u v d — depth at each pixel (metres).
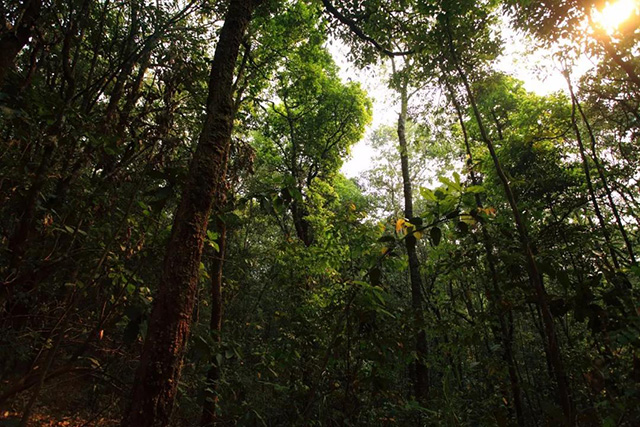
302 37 11.10
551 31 6.02
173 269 2.02
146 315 2.30
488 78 6.24
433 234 2.63
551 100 9.17
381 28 6.63
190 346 3.37
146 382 1.80
